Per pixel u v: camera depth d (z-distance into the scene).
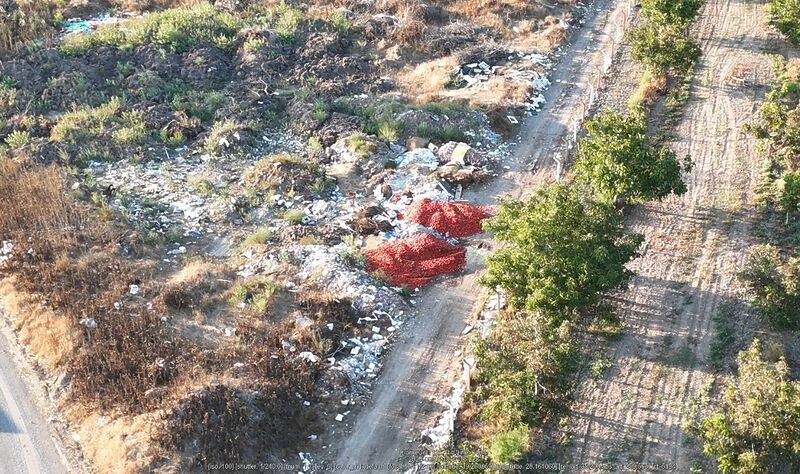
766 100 32.44
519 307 21.06
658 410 19.67
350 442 19.77
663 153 24.23
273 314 22.89
